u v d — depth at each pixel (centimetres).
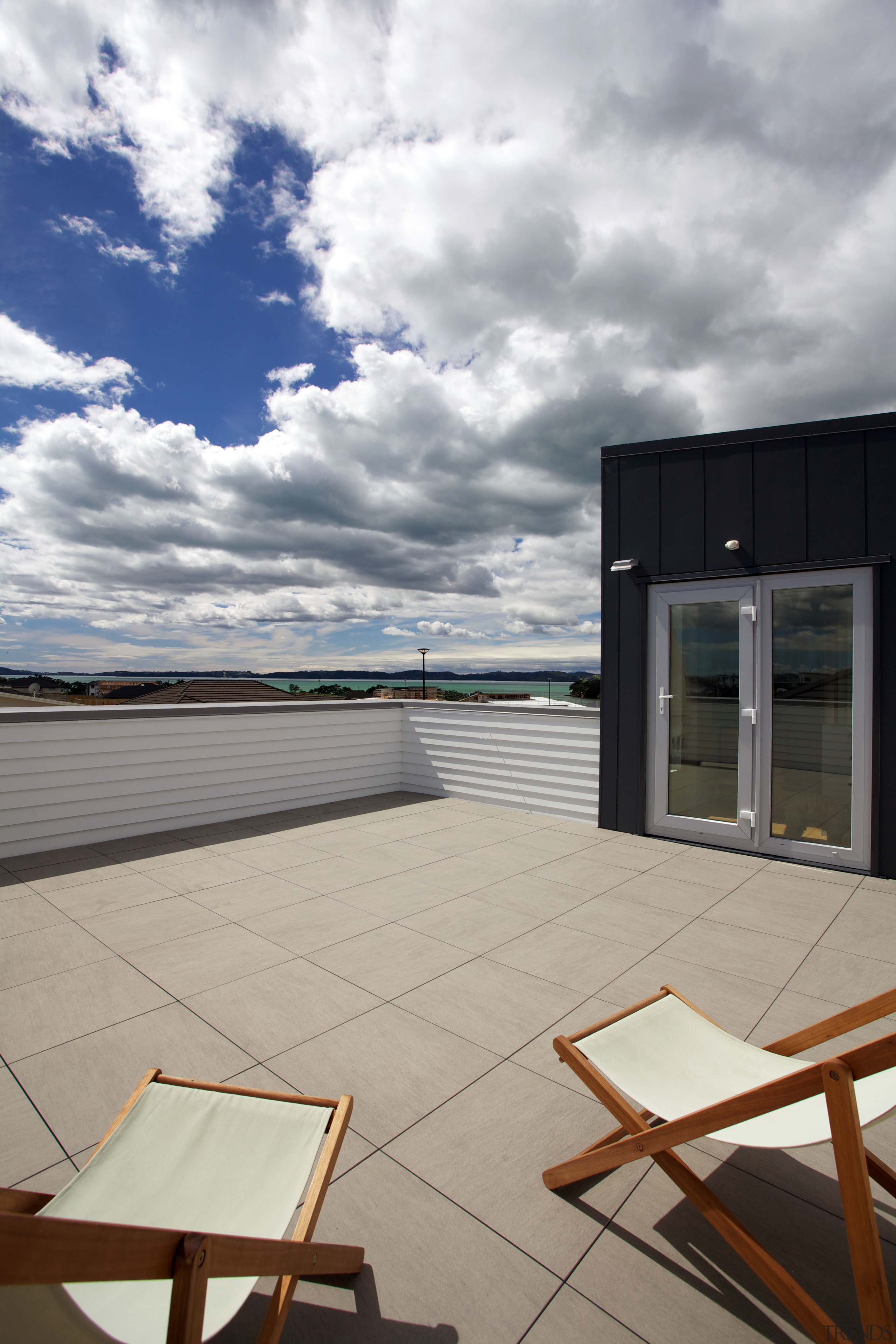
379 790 749
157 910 378
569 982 290
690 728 539
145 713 552
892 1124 195
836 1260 149
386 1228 157
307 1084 214
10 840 485
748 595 509
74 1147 183
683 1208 166
